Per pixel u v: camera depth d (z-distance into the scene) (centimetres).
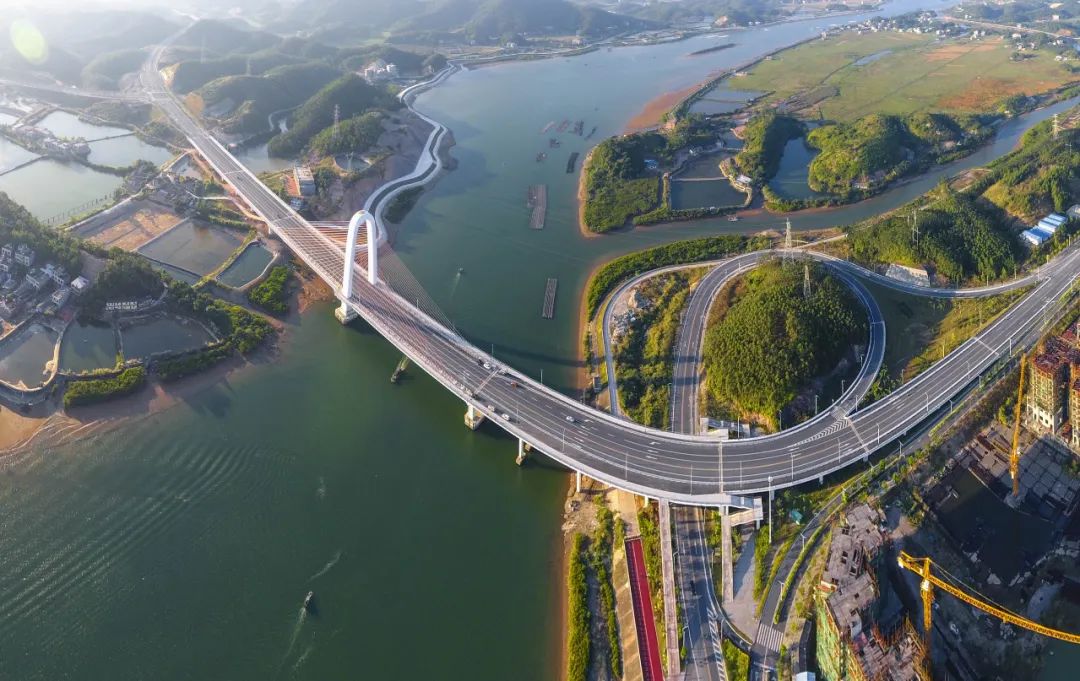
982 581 17212
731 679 15025
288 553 18350
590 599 17262
